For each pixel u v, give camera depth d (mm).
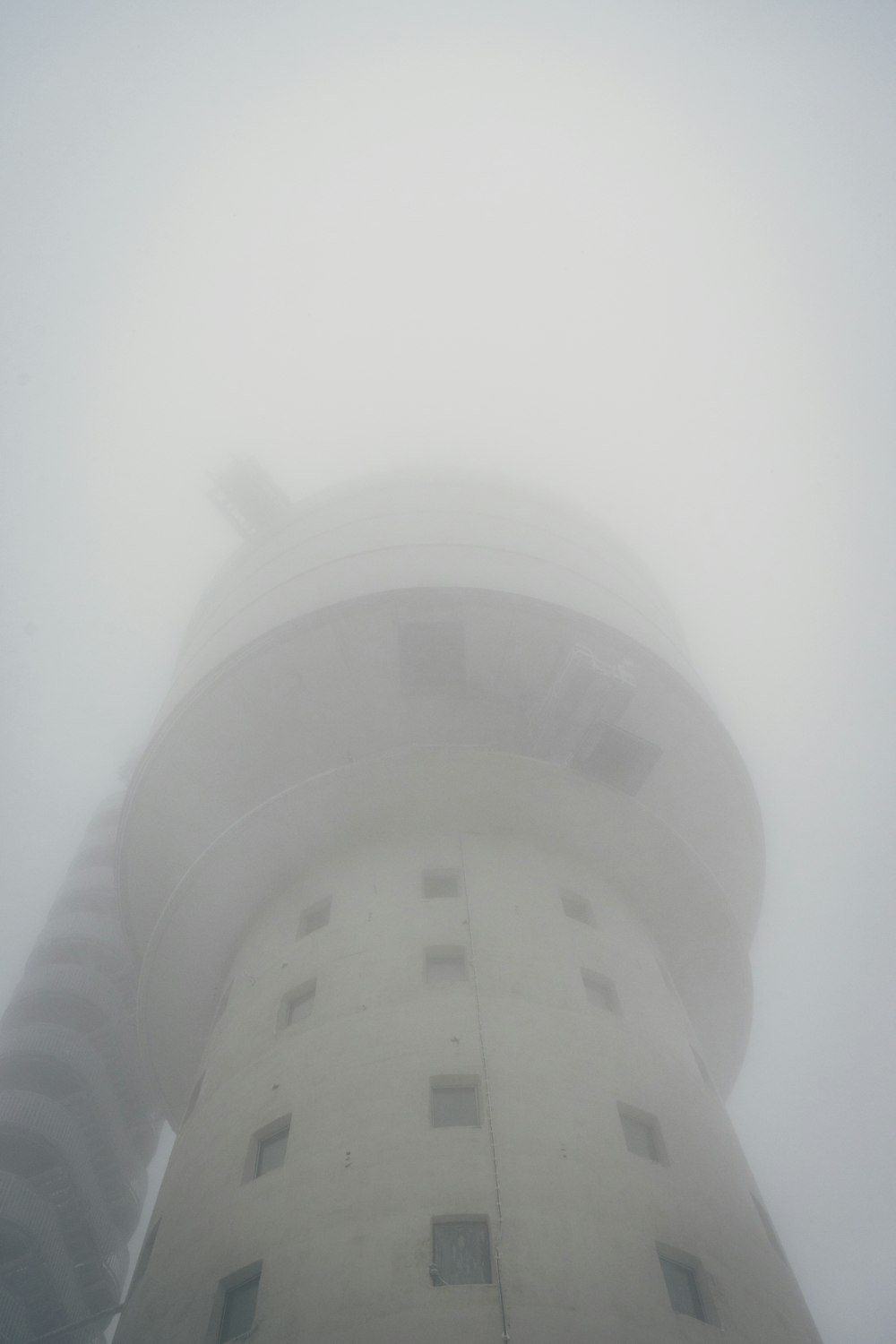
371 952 20578
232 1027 21266
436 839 24656
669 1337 13461
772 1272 16594
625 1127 17578
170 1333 14547
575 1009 19453
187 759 28594
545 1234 14297
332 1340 12930
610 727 25719
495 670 27719
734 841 31141
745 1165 19875
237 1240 15258
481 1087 16984
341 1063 17812
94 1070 40000
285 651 27234
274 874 26094
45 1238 33438
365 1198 14984
